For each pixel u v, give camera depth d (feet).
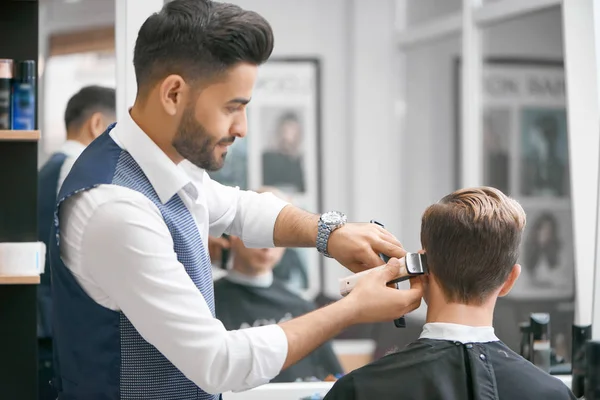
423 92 13.78
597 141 7.59
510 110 10.71
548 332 7.73
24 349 6.88
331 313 4.82
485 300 5.18
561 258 9.26
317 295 14.10
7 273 6.47
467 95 11.48
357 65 14.39
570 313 8.58
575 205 7.65
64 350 5.12
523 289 9.52
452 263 5.12
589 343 6.93
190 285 4.67
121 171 4.84
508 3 10.44
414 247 14.20
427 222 5.26
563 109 9.70
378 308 4.93
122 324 4.91
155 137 4.91
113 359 4.93
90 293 4.89
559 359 8.09
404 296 5.00
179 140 4.81
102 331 4.92
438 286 5.24
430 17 13.39
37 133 6.37
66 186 4.84
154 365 4.97
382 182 14.56
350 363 12.63
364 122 14.48
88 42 7.98
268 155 14.34
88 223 4.61
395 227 14.66
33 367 6.90
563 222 9.64
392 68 14.51
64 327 5.07
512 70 10.59
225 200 5.97
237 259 10.21
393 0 14.47
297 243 5.92
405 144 14.39
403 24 14.32
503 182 10.93
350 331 12.71
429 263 5.24
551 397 5.00
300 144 14.43
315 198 14.52
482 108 11.34
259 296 10.23
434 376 5.00
